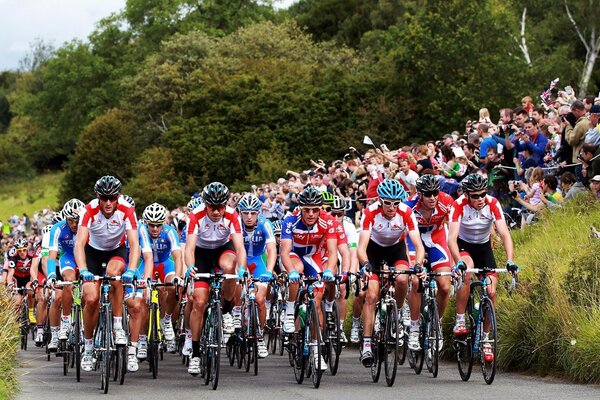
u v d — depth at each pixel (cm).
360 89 9975
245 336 2761
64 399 2116
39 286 3566
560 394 2028
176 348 3434
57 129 16275
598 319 2259
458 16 9081
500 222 2381
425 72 9062
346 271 2522
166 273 2906
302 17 15250
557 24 10156
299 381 2403
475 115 8825
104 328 2322
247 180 9862
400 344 2461
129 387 2355
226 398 2097
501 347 2522
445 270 2489
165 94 12538
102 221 2408
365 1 14425
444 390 2158
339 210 2998
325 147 9988
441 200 2505
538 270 2652
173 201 10506
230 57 12281
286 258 2484
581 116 3441
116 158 12812
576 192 3359
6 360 2389
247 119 10669
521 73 8894
